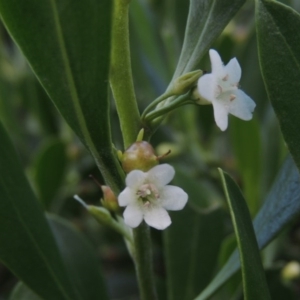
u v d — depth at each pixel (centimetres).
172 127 26
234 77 14
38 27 13
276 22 14
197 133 26
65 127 27
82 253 19
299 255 24
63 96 13
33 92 26
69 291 17
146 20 25
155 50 25
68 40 13
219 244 19
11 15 13
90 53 13
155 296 16
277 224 16
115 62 14
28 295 18
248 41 24
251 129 21
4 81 28
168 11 26
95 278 19
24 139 28
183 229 19
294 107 14
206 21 15
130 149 14
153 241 23
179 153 24
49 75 13
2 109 27
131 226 14
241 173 22
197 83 14
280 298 19
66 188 26
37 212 17
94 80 13
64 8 13
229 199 13
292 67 14
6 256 17
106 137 14
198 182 21
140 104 25
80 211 27
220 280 16
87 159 26
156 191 14
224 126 13
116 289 24
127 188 14
